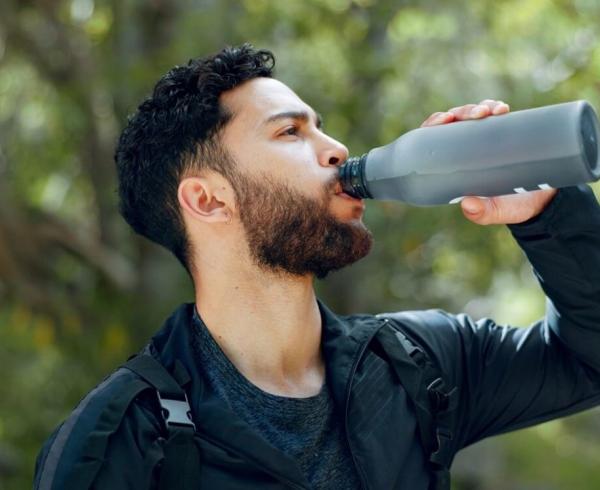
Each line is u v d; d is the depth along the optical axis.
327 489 1.92
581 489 8.90
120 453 1.81
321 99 6.03
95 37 6.77
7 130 7.17
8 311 7.21
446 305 6.62
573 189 2.01
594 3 6.34
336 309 6.45
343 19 6.29
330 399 1.97
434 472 1.98
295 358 1.99
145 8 6.46
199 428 1.86
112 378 1.91
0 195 6.89
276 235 1.93
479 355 2.20
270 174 1.93
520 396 2.18
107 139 6.95
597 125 1.84
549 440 9.62
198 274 2.02
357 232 1.95
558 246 2.02
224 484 1.82
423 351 2.08
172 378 1.90
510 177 1.84
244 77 2.00
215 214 1.97
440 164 1.88
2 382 7.15
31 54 6.90
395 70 6.03
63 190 7.98
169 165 2.02
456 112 1.93
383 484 1.91
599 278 2.04
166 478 1.80
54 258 7.04
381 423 1.96
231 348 1.97
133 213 2.11
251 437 1.83
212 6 6.13
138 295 6.54
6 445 7.00
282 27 6.20
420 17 6.59
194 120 1.98
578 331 2.09
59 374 7.10
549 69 6.33
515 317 8.79
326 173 1.95
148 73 6.09
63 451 1.83
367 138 6.07
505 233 6.13
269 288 1.96
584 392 2.18
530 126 1.82
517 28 6.51
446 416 2.03
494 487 8.51
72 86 6.72
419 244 5.90
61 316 6.95
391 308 6.52
